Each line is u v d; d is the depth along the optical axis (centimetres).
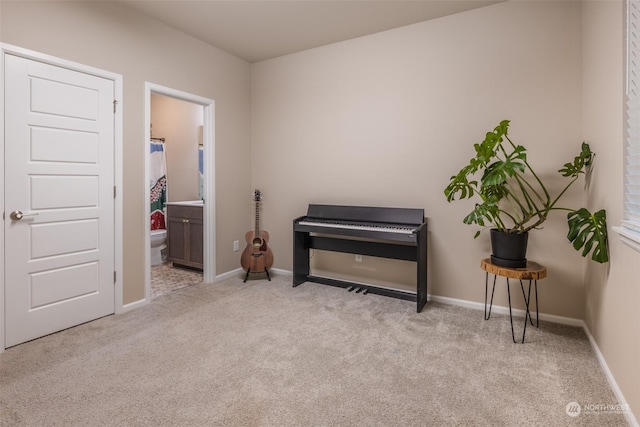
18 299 223
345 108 347
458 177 246
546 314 266
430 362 202
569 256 256
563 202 255
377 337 236
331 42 349
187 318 269
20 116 220
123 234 281
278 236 400
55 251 241
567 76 251
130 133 284
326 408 160
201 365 198
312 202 373
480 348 220
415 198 314
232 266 394
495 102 277
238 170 397
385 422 151
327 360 204
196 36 335
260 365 198
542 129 260
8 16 212
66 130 243
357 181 344
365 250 336
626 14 164
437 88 300
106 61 264
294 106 380
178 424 149
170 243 438
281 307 293
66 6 239
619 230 155
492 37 276
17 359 204
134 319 267
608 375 182
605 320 193
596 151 214
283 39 342
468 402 165
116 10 271
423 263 291
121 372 190
